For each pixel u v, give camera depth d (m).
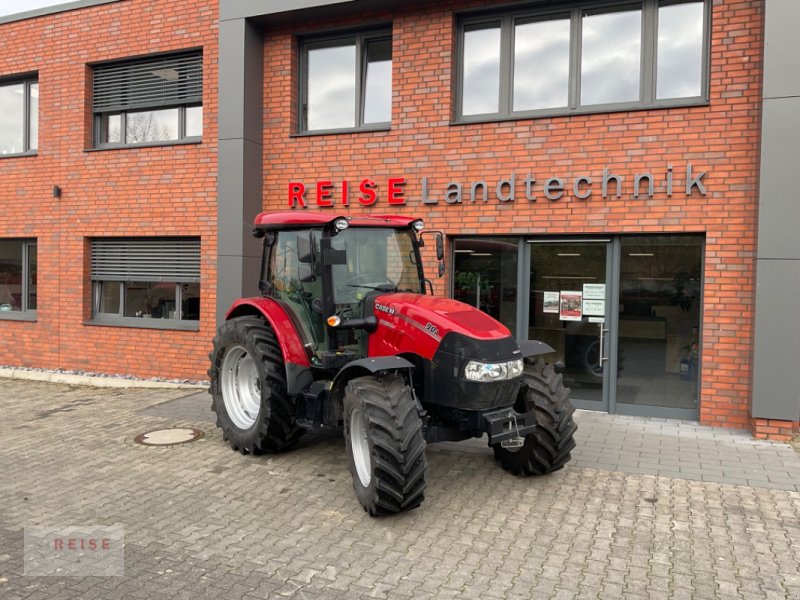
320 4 8.16
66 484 5.12
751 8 6.63
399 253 5.74
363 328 5.22
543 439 4.98
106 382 9.52
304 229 5.66
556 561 3.79
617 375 7.45
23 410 7.86
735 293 6.70
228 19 8.72
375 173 8.34
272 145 8.99
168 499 4.79
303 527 4.28
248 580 3.55
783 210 6.17
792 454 5.87
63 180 10.27
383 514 4.41
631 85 7.31
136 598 3.35
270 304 5.89
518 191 7.59
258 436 5.65
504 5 7.66
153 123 9.91
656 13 7.16
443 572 3.65
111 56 9.86
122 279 10.05
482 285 8.00
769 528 4.27
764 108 6.21
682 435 6.52
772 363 6.25
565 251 7.60
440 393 4.65
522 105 7.79
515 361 4.67
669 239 7.17
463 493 4.90
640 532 4.20
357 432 4.63
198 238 9.48
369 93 8.69
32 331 10.55
